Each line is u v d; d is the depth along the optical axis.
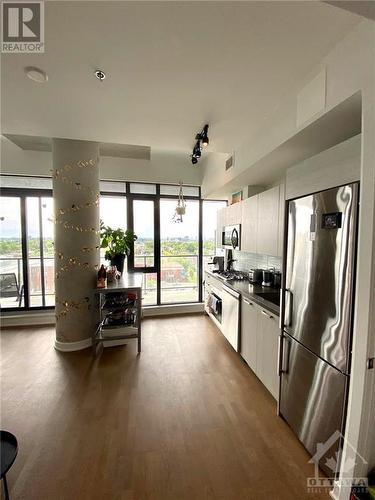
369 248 1.23
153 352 3.20
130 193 4.54
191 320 4.40
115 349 3.28
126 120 2.25
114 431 1.89
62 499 1.40
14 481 1.50
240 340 2.94
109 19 1.22
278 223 2.56
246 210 3.38
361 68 1.24
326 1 0.98
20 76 1.64
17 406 2.17
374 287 1.24
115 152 4.00
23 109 2.07
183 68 1.57
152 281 4.75
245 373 2.71
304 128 1.70
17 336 3.69
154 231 4.69
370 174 1.22
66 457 1.66
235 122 2.29
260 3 1.13
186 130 2.47
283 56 1.47
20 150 3.90
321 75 1.52
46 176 4.02
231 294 3.16
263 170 2.74
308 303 1.68
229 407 2.17
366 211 1.24
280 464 1.62
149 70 1.58
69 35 1.31
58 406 2.17
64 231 3.21
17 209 4.17
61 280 3.24
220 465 1.61
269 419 2.03
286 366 1.94
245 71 1.60
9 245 4.20
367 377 1.27
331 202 1.48
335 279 1.45
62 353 3.17
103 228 3.78
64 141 3.16
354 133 1.79
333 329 1.47
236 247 3.70
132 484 1.48
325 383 1.54
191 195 4.85
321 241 1.56
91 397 2.29
